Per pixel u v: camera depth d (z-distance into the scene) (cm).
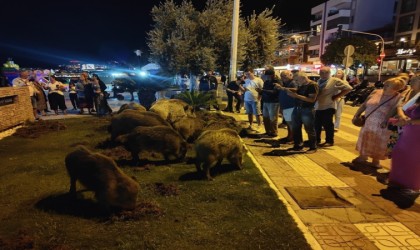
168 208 418
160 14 1614
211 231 360
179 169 580
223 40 1587
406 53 4481
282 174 566
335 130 983
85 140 816
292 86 742
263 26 1761
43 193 468
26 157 663
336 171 583
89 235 350
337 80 739
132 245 329
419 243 348
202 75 1633
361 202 450
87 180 404
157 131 591
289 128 789
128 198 396
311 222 390
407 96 550
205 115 1055
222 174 556
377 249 336
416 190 482
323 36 7212
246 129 924
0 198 450
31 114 1163
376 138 583
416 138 468
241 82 1355
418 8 4494
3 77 1436
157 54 1588
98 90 1319
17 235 349
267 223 380
